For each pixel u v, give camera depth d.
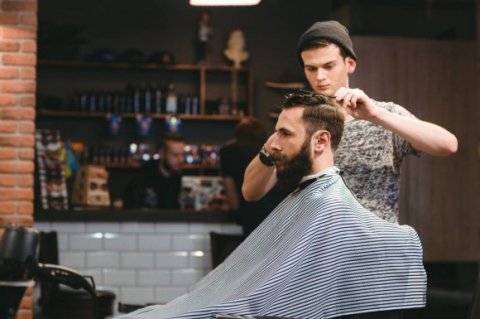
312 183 3.17
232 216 7.04
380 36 9.93
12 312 3.27
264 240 3.18
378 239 3.10
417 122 3.41
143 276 7.02
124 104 10.59
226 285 3.13
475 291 3.13
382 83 9.19
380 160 3.54
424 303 3.13
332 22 3.70
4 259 3.24
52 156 7.28
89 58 10.62
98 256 6.98
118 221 7.01
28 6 6.46
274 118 11.16
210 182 7.73
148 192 7.69
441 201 9.20
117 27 10.95
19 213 6.44
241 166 6.88
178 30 11.05
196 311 2.95
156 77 10.96
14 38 6.45
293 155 3.17
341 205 3.11
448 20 10.10
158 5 11.03
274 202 6.29
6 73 6.43
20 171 6.44
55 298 6.45
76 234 6.97
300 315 3.01
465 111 9.30
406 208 9.13
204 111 10.85
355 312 3.06
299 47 3.71
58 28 10.53
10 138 6.43
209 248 7.07
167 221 7.04
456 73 9.31
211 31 10.90
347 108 3.30
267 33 11.22
